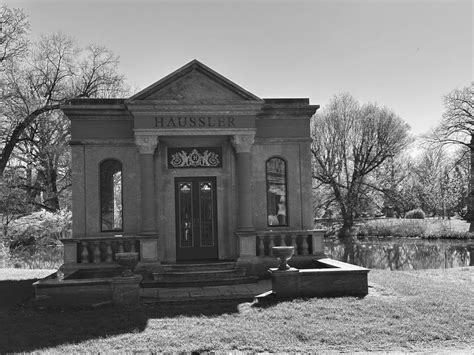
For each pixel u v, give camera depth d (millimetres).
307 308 11305
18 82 33156
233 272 15945
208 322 10375
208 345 8961
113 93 37406
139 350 8734
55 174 35094
